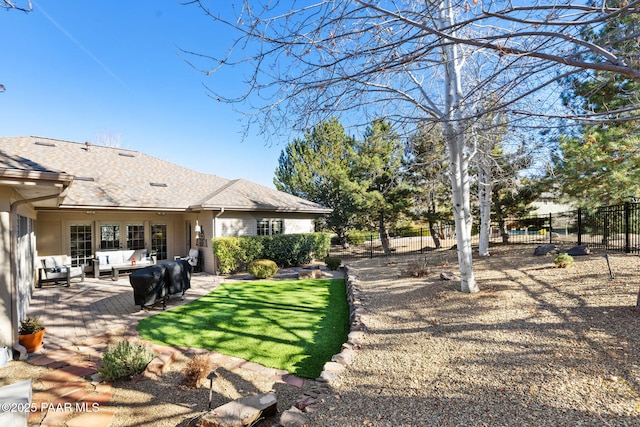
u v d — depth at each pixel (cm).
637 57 290
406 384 360
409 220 2027
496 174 1162
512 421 273
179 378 455
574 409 279
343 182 1836
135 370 452
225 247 1301
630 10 218
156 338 597
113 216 1378
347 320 693
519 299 593
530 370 354
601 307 500
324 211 1720
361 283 951
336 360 437
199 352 534
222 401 397
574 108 420
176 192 1471
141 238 1457
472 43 251
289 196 1759
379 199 1744
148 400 402
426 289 762
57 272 1076
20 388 354
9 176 464
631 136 753
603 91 648
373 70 288
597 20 221
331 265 1399
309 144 2200
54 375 462
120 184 1345
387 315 619
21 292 662
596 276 662
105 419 362
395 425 285
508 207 1611
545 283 671
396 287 838
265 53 292
